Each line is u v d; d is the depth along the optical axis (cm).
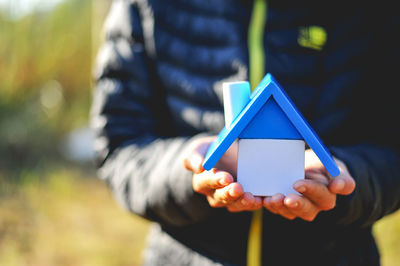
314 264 96
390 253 255
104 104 111
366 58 101
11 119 395
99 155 112
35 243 264
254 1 106
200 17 108
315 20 104
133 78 111
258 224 95
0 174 351
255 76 101
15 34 374
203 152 86
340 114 100
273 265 97
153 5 110
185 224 96
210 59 105
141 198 97
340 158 88
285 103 80
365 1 101
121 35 115
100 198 356
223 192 74
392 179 91
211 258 98
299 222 95
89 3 404
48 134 412
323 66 103
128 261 257
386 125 98
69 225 294
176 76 107
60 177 367
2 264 237
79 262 250
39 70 396
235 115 84
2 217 289
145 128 111
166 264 104
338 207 87
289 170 84
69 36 401
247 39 104
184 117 107
